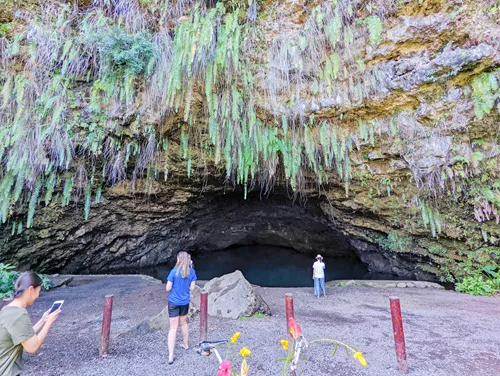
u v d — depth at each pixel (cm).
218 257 1992
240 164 829
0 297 687
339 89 729
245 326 493
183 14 760
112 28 725
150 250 1449
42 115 727
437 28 595
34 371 348
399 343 341
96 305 690
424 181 796
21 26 717
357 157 859
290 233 1802
